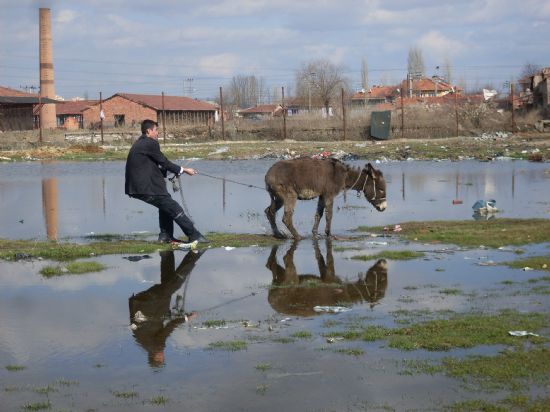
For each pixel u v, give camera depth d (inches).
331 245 567.5
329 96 3385.8
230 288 435.5
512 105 2116.1
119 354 316.2
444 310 367.9
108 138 2421.3
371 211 767.7
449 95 4001.0
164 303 403.2
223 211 796.0
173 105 3459.6
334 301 397.7
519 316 349.7
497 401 251.4
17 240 612.1
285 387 271.7
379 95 4638.3
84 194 995.9
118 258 530.9
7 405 259.9
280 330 345.1
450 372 279.7
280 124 2237.9
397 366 289.0
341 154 1615.4
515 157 1457.9
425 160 1485.0
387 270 470.3
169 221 595.5
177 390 272.2
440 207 790.5
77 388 276.4
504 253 513.3
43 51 3395.7
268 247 565.6
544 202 812.0
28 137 2378.2
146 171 568.1
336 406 253.1
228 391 269.6
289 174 591.8
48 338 341.1
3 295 424.5
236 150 1795.0
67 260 526.0
